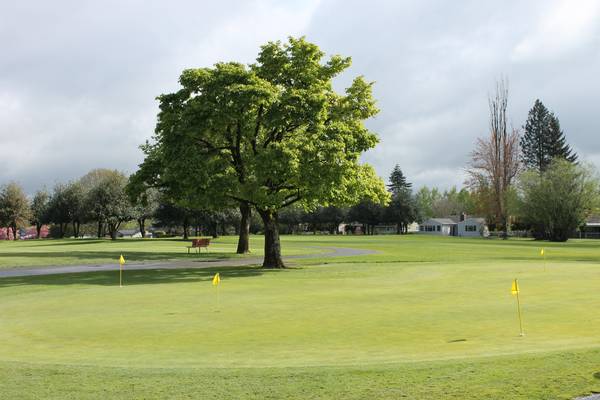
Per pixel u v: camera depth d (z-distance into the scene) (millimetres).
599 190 97062
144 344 10812
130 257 43781
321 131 30844
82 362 9211
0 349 10562
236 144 34000
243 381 7340
